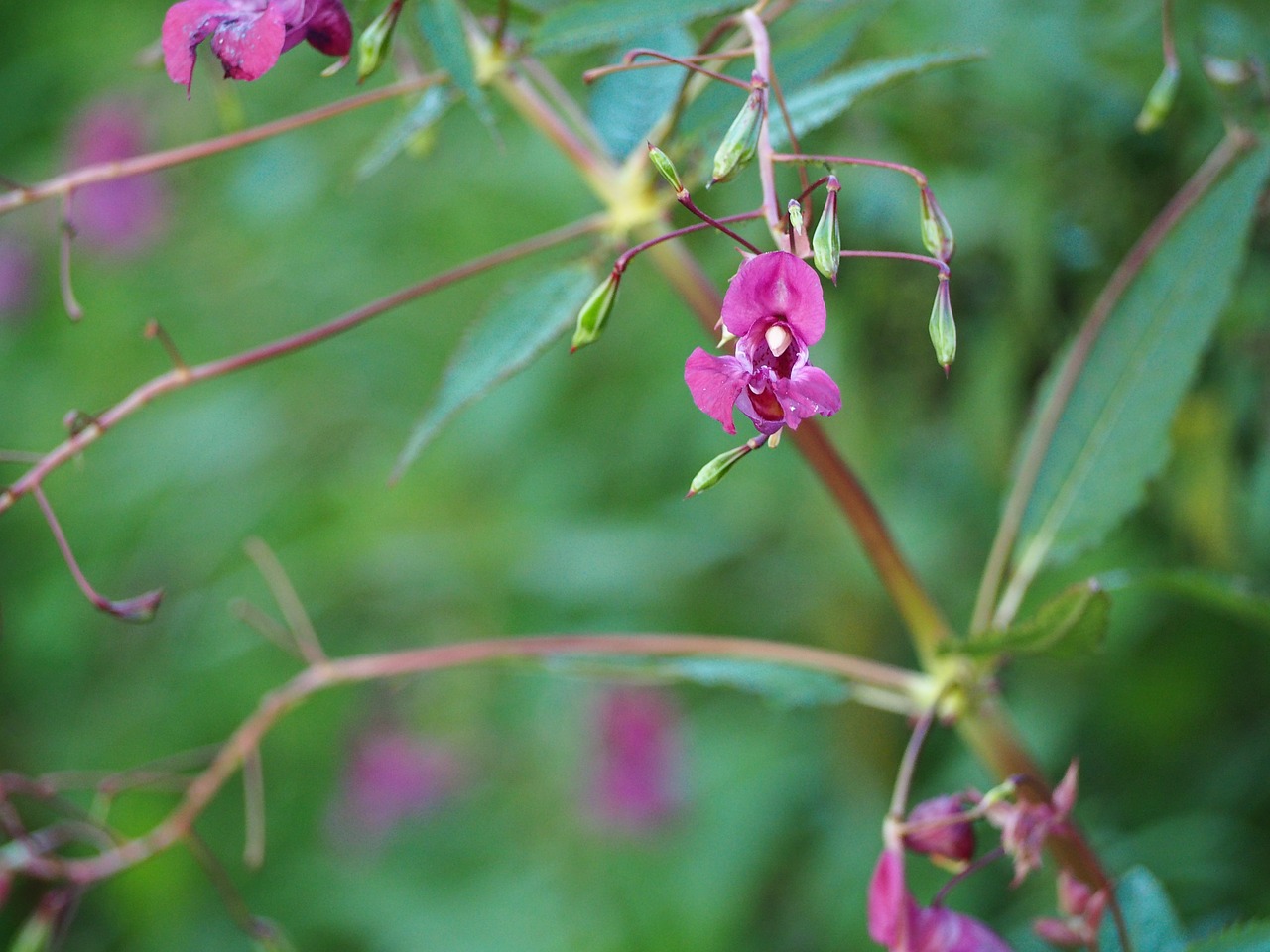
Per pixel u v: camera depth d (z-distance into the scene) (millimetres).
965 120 1085
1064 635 831
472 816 1681
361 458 1695
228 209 1730
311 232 1674
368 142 1598
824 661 896
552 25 854
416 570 1578
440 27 831
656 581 1509
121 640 1843
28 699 1857
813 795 1420
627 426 1526
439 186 1590
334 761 1751
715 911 1401
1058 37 1041
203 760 1736
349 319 871
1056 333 1115
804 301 742
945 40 1051
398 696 1713
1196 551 1153
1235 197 896
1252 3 1070
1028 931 1098
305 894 1651
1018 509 907
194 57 787
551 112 894
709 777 1494
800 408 740
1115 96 1062
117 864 926
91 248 1918
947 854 818
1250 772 1240
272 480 1723
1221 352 1059
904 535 1244
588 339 757
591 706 1625
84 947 1702
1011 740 878
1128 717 1284
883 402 1195
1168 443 894
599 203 1457
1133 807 1268
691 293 886
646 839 1545
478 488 1606
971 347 1144
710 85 868
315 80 1651
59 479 1896
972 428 1135
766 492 1366
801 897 1398
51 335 2061
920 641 881
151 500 1782
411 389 1676
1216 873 1161
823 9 964
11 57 2143
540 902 1543
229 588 1713
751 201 1079
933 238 756
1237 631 1237
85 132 1904
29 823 1767
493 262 875
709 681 902
